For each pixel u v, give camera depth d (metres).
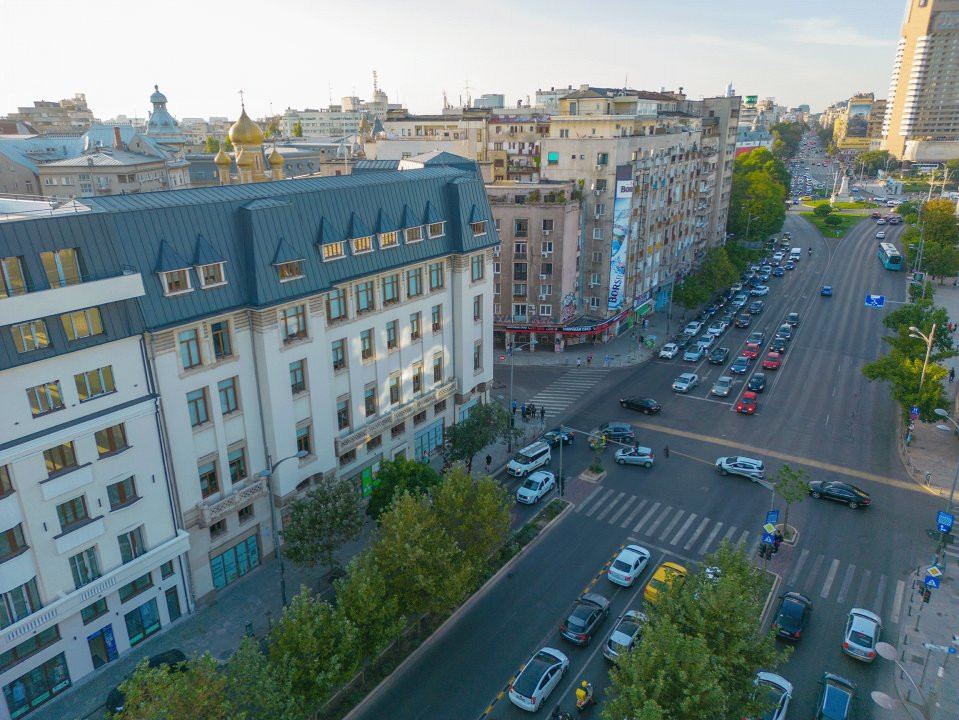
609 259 87.06
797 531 48.56
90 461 33.78
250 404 41.56
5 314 28.91
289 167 137.75
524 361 84.38
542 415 66.88
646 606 33.62
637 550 44.72
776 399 72.81
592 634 38.50
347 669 31.17
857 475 56.41
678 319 103.56
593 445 60.53
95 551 35.00
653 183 93.56
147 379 35.59
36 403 31.47
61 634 34.31
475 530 38.75
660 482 55.72
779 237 168.12
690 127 112.00
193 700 25.33
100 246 32.81
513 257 83.25
